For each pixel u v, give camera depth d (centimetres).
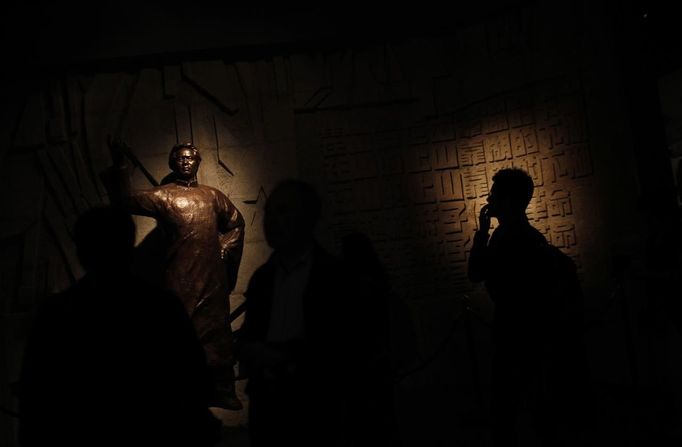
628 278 611
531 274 357
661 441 425
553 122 667
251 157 686
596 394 577
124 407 223
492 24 695
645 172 630
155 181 673
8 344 638
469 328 555
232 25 676
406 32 703
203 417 236
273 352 263
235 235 611
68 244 656
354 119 706
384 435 319
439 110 704
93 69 683
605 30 646
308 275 273
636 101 640
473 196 698
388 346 331
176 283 569
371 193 700
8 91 671
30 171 667
